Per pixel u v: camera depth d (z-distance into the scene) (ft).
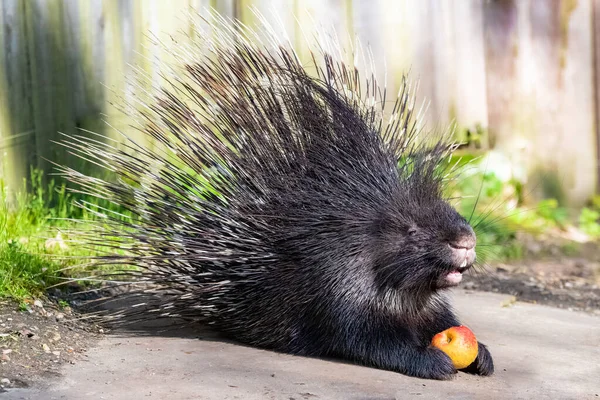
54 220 23.21
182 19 27.43
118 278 19.06
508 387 14.23
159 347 15.64
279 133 16.19
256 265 15.79
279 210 15.67
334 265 15.10
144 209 16.79
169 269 16.39
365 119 17.02
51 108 27.17
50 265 18.95
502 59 30.91
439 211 15.08
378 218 15.07
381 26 29.53
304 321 15.53
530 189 31.30
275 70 16.98
